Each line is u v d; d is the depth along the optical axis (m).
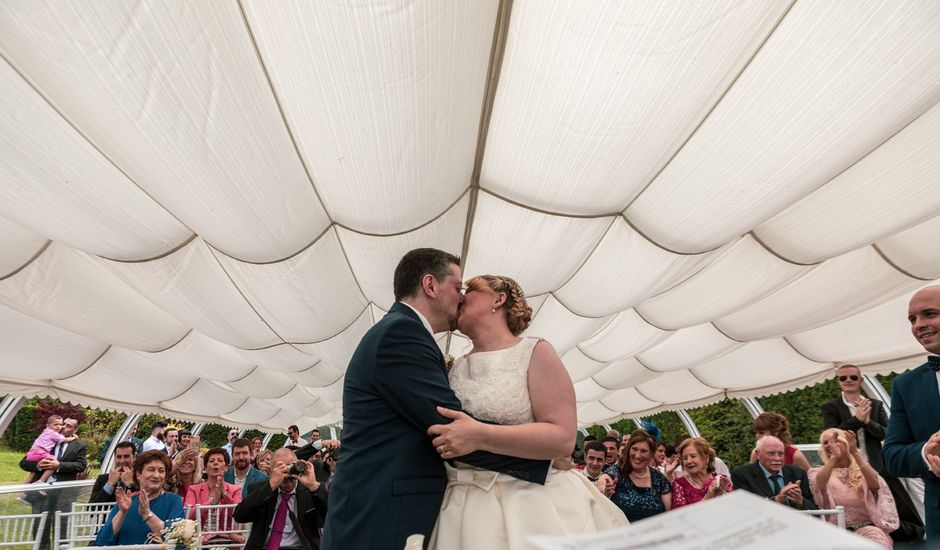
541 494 1.68
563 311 6.39
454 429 1.56
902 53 2.61
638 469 4.40
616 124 3.13
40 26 2.17
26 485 5.95
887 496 3.99
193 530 3.73
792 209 4.64
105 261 4.70
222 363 8.99
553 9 2.50
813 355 8.95
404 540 1.57
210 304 5.23
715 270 5.68
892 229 4.55
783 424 5.10
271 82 2.68
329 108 2.78
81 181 3.42
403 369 1.71
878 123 3.06
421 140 3.05
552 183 3.79
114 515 4.43
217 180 3.15
